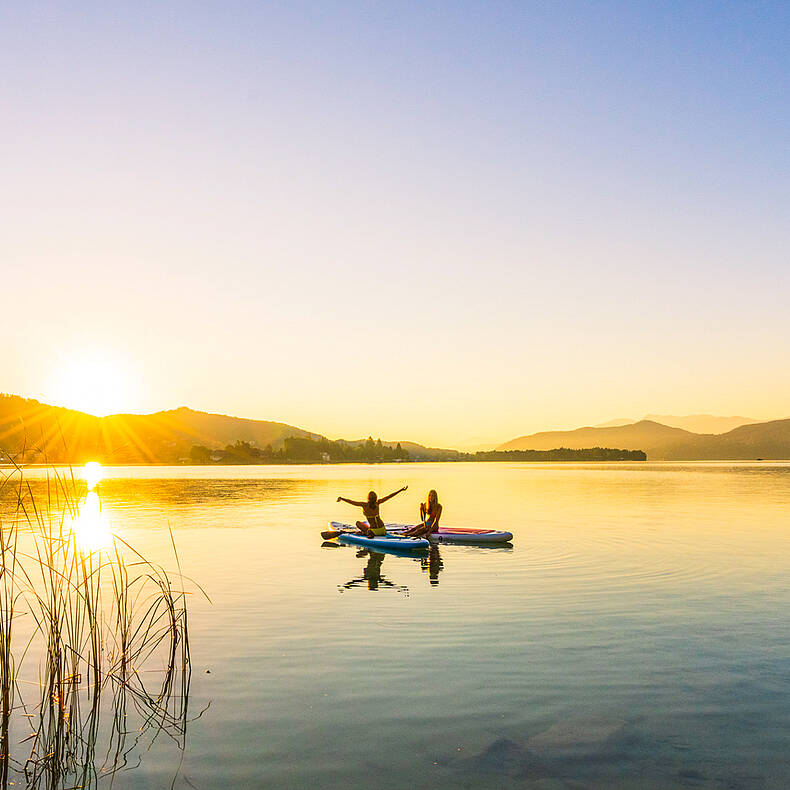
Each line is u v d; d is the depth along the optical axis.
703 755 6.76
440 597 13.42
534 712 7.78
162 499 42.50
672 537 22.31
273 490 54.69
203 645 10.25
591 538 22.19
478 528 23.95
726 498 42.16
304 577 15.67
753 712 7.77
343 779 6.32
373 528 21.72
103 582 14.88
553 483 68.44
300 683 8.67
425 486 62.78
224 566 17.22
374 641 10.41
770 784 6.21
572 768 6.52
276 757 6.75
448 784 6.22
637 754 6.79
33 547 19.97
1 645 7.43
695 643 10.28
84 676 9.03
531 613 12.09
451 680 8.77
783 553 18.80
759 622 11.44
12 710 8.03
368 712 7.79
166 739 7.17
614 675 8.94
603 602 12.92
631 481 72.06
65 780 6.35
